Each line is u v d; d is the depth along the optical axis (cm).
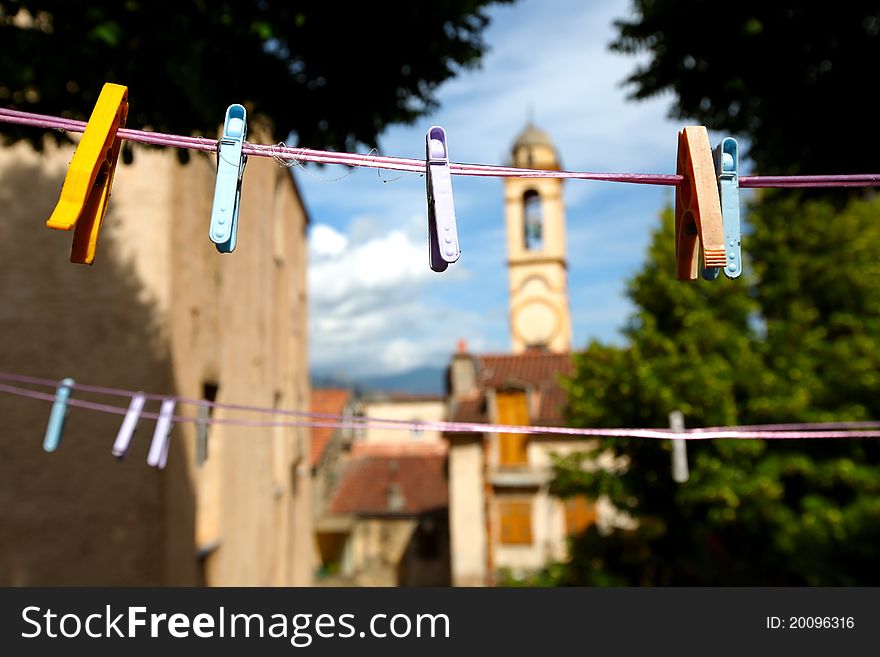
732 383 1267
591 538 1509
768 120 617
